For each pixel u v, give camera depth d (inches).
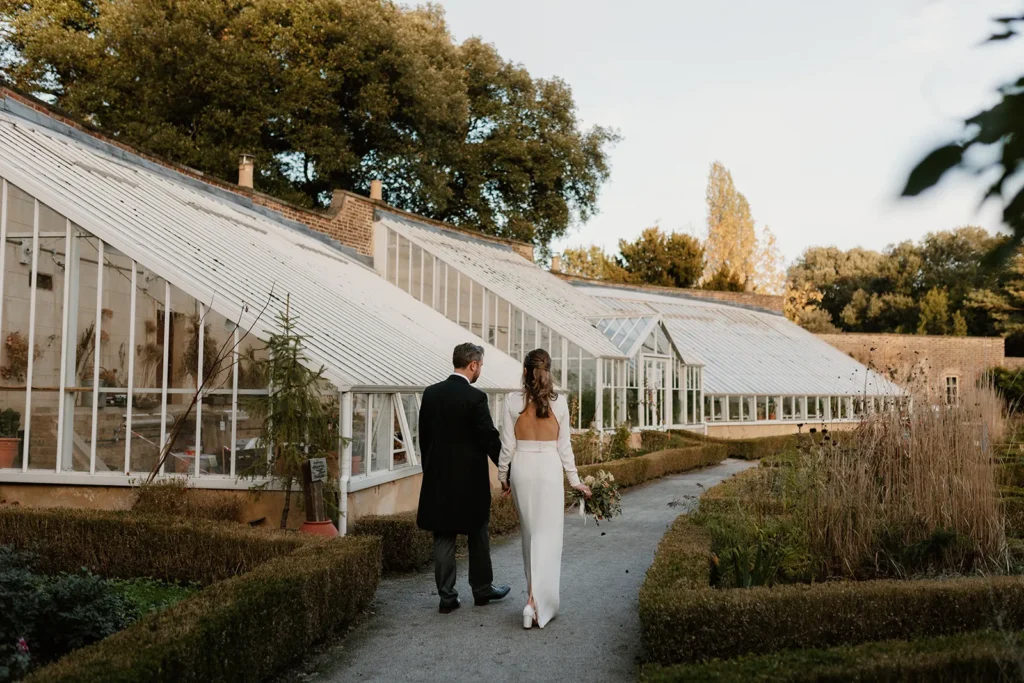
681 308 1503.4
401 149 1272.1
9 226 429.4
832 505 316.5
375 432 444.8
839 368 1496.1
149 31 1073.5
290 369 367.6
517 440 282.0
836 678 194.2
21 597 225.6
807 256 2731.3
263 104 1136.2
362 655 251.4
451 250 1005.2
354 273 783.1
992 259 57.5
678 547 295.1
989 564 304.0
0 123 492.1
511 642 261.4
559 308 994.7
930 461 328.2
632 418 952.9
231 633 208.5
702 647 227.1
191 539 312.5
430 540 386.0
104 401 411.5
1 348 425.1
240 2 1168.8
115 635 194.5
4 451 414.3
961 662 196.4
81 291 420.8
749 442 1015.0
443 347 658.8
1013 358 1800.0
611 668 237.1
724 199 2447.1
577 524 500.7
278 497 385.7
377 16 1226.0
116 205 462.3
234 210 700.0
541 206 1547.7
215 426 401.1
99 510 339.9
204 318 407.8
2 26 1178.6
